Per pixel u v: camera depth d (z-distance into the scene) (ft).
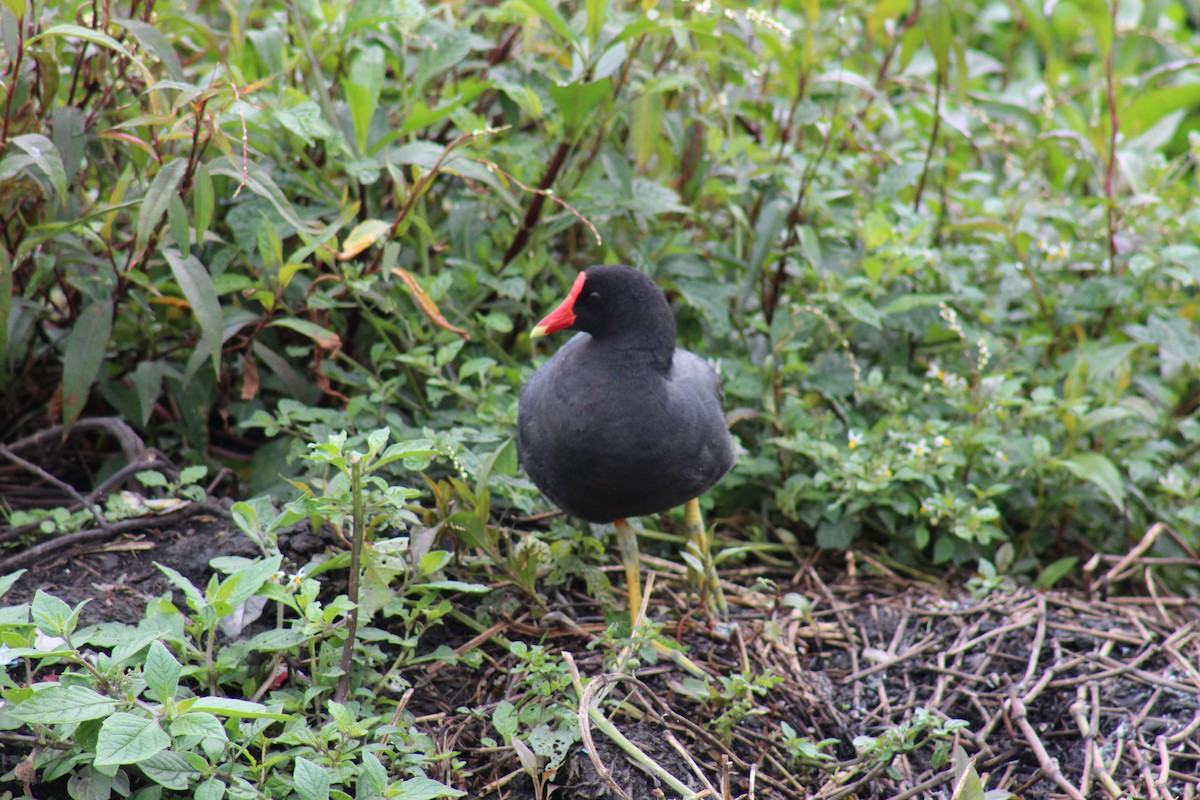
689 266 31.09
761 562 29.89
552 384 24.02
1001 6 49.06
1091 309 32.32
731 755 21.94
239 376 29.68
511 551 24.47
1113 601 28.40
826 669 25.81
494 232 31.22
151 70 27.30
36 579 22.88
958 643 26.13
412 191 25.93
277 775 18.48
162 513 24.89
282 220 26.94
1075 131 35.99
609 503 24.12
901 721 24.12
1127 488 30.32
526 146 29.07
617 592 26.84
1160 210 32.96
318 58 29.37
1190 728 22.59
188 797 18.99
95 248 26.81
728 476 29.66
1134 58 45.78
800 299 33.19
